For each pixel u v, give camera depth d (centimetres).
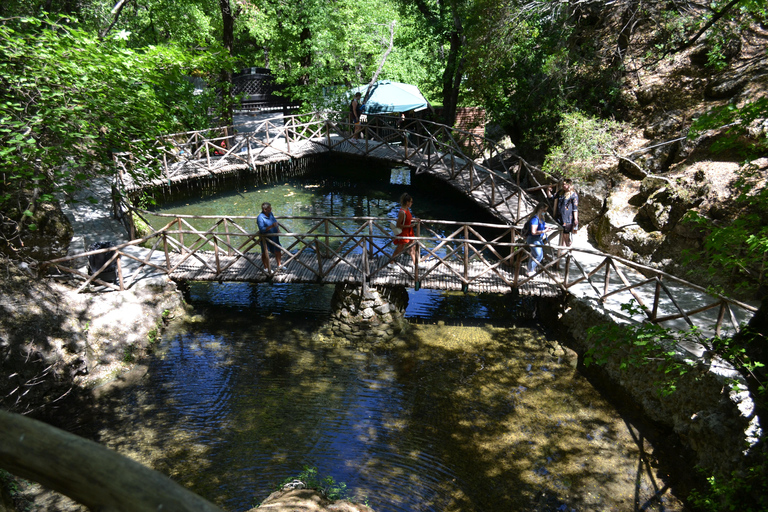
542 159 1567
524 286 1046
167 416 820
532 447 761
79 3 1441
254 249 1334
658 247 1087
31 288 897
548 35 1559
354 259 1153
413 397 866
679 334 824
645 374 820
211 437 780
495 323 1077
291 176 1983
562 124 1395
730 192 980
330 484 684
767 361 657
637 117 1360
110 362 918
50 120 743
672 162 1187
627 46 1439
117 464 82
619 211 1198
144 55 871
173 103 1019
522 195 1433
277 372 927
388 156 1852
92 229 1218
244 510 652
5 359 799
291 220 1578
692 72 1310
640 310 916
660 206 1098
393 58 2675
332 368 940
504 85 1678
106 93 814
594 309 942
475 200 1501
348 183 1912
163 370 930
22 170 752
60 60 748
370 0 2467
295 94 2320
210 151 1959
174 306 1069
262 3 2189
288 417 822
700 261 994
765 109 504
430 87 3178
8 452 89
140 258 1119
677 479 700
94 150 856
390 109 2269
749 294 908
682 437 743
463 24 1892
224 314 1100
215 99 1870
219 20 2302
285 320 1083
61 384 852
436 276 1080
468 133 1772
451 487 696
